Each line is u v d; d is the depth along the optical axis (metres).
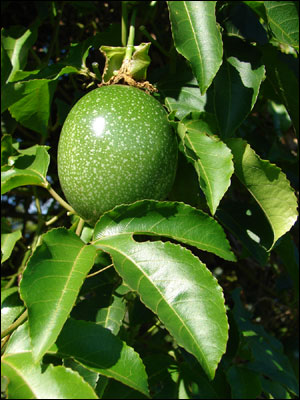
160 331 0.36
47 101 0.31
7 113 0.36
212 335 0.20
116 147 0.22
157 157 0.23
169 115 0.25
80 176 0.23
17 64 0.33
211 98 0.29
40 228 0.35
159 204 0.23
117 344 0.22
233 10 0.29
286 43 0.27
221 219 0.28
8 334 0.24
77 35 0.40
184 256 0.22
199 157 0.25
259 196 0.26
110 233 0.23
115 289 0.27
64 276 0.21
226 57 0.28
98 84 0.28
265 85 0.35
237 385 0.32
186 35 0.24
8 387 0.20
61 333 0.22
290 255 0.34
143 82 0.27
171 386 0.29
